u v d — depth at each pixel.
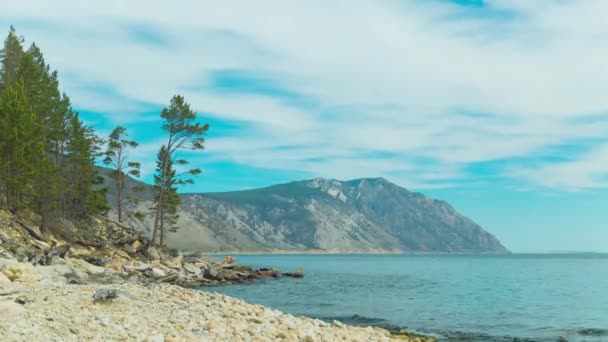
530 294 50.88
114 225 67.25
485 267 160.50
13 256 36.97
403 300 42.44
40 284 23.12
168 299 22.16
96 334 12.78
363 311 34.03
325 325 21.19
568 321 30.84
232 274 59.00
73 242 54.81
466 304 39.84
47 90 65.19
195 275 57.44
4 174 50.47
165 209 79.62
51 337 11.77
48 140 64.00
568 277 90.88
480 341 23.16
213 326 15.91
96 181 73.56
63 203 61.22
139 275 46.34
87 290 21.62
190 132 67.88
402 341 20.00
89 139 71.44
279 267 146.12
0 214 46.69
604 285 66.56
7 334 11.38
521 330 26.97
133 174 73.94
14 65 68.62
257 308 22.62
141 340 12.59
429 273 105.62
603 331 26.78
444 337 23.95
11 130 50.72
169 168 77.31
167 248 74.50
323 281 68.06
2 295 18.30
